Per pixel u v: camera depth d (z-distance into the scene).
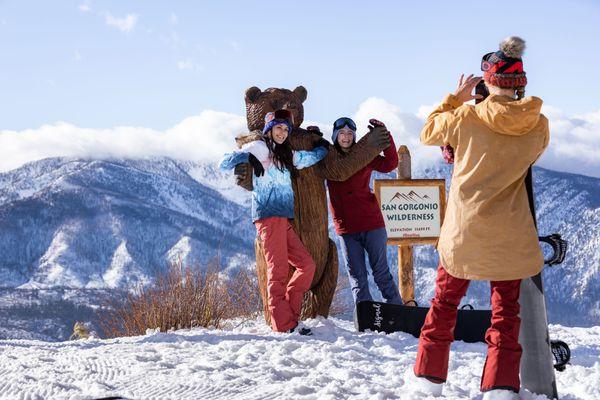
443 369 3.96
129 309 9.52
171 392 4.07
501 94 3.83
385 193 9.65
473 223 3.74
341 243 7.88
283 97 8.03
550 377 3.82
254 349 5.80
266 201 7.02
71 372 4.71
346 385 4.30
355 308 7.37
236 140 7.73
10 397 3.91
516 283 3.77
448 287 3.89
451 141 3.87
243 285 10.53
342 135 7.61
